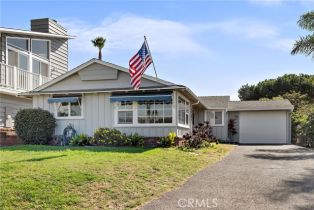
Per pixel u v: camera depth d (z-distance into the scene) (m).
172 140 17.08
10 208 6.86
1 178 8.21
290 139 28.70
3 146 17.41
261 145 25.48
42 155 12.38
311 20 21.77
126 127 18.14
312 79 49.12
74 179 8.38
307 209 7.35
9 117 20.48
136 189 8.48
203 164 12.59
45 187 7.78
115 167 10.06
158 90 17.73
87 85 19.02
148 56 16.86
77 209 7.05
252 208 7.40
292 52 22.22
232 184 9.45
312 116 24.08
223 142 28.56
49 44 24.48
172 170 10.77
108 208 7.28
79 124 18.86
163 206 7.52
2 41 20.44
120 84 18.61
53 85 19.39
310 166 12.62
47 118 18.64
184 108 20.30
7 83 19.95
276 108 28.30
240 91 54.44
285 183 9.59
